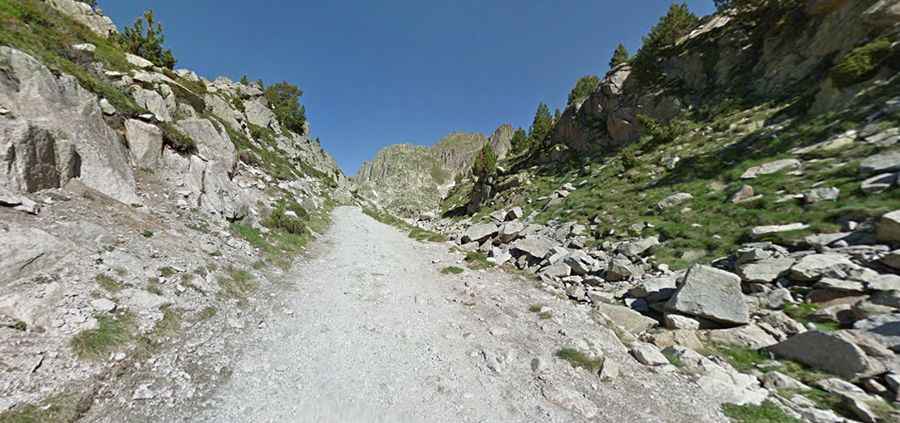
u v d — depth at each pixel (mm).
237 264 14477
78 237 9758
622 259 16625
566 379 8281
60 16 23422
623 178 30781
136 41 37344
